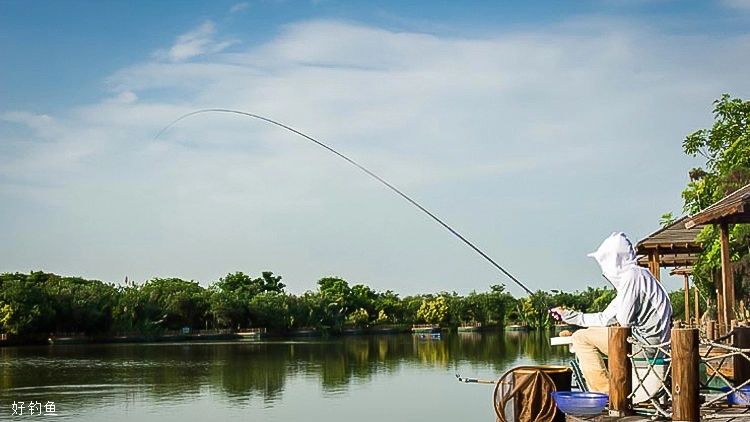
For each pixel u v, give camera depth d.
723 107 23.69
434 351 51.09
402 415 22.77
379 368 38.56
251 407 25.41
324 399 27.03
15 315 60.53
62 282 71.06
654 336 6.62
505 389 7.21
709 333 13.63
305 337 80.25
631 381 6.27
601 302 21.56
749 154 21.72
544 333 84.56
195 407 25.58
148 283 76.75
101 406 25.91
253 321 79.62
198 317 76.12
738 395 6.45
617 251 6.91
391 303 95.38
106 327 67.56
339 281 94.50
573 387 7.92
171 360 45.00
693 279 25.61
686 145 23.92
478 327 94.62
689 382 5.50
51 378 34.69
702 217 13.61
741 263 17.66
